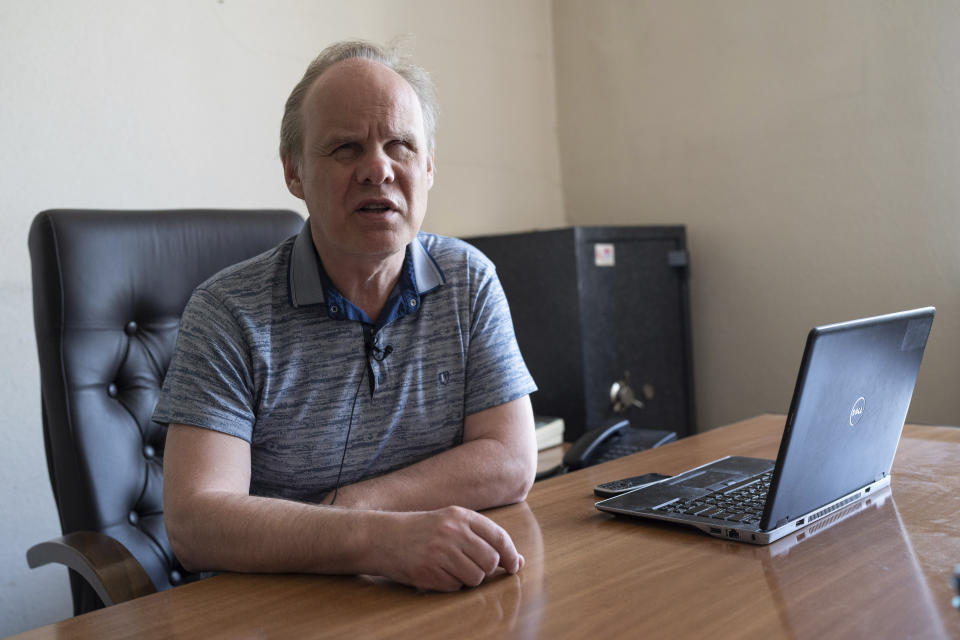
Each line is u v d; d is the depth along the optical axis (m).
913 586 0.71
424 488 1.08
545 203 2.79
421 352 1.24
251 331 1.15
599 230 2.16
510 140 2.68
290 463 1.18
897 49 2.03
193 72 1.99
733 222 2.39
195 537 0.94
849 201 2.15
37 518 1.78
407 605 0.75
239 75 2.07
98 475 1.26
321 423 1.18
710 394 2.48
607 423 1.59
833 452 0.88
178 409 1.08
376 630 0.69
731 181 2.39
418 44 2.43
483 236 2.34
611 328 2.19
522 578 0.80
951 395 2.01
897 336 0.90
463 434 1.26
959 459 1.16
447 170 2.50
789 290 2.29
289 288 1.19
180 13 1.97
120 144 1.88
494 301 1.30
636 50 2.58
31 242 1.30
